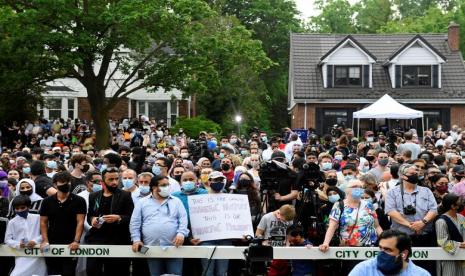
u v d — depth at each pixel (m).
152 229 10.16
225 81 50.34
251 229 10.70
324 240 10.45
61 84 48.84
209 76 33.66
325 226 11.54
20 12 30.08
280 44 66.88
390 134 28.30
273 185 11.98
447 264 10.27
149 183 10.59
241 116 52.50
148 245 10.19
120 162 12.98
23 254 10.30
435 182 12.04
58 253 10.21
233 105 52.69
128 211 10.44
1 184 12.36
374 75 46.28
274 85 66.38
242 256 10.12
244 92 52.34
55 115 48.94
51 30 31.02
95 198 10.55
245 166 15.88
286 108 67.62
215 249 10.12
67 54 29.91
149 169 14.45
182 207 10.38
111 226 10.34
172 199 10.36
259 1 65.12
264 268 8.82
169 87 34.22
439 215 10.66
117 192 10.52
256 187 12.84
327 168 14.53
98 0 31.41
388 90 45.25
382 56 47.62
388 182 12.55
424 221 10.41
